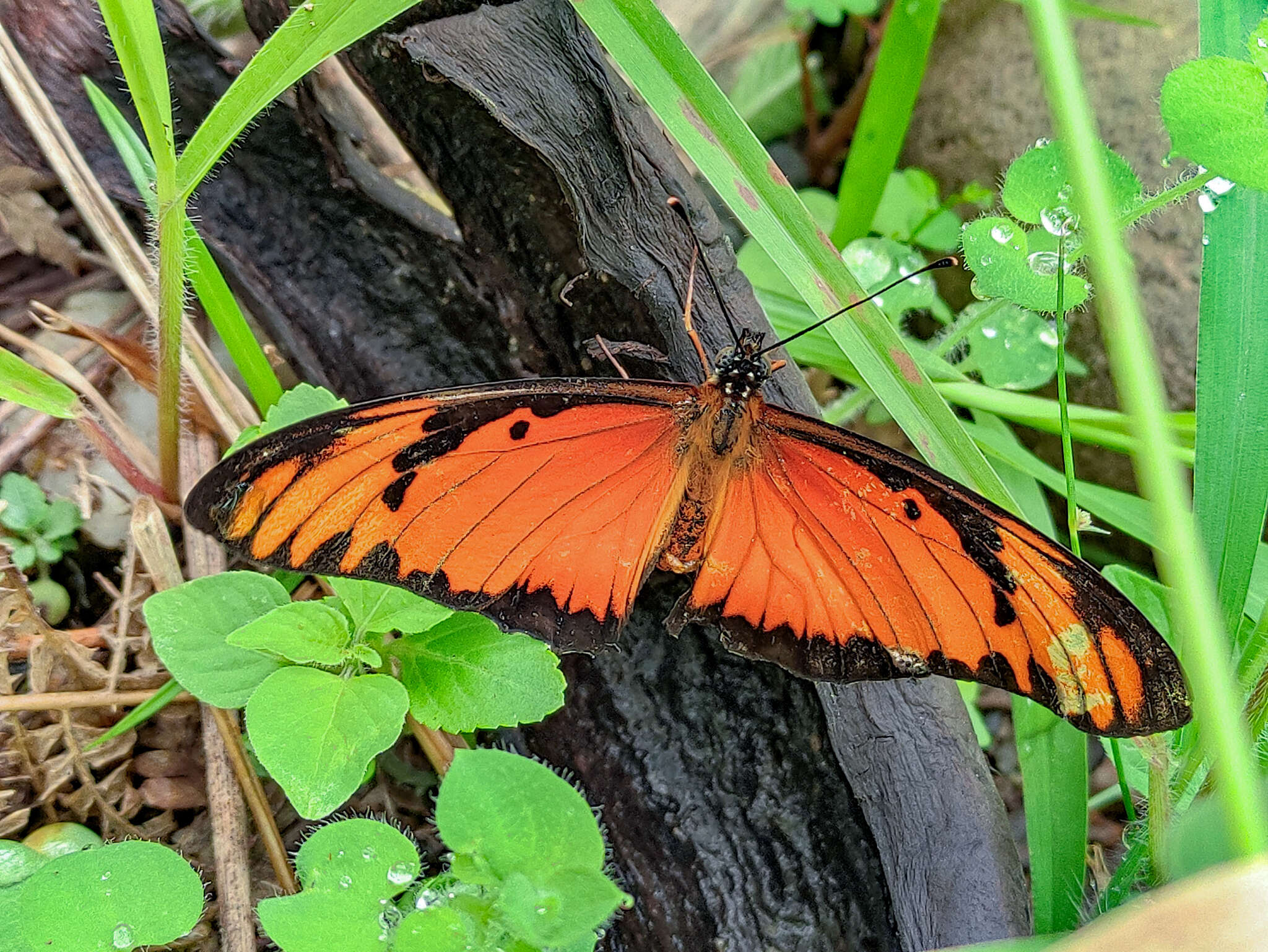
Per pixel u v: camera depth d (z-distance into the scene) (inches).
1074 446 7.1
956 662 5.2
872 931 5.5
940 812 5.4
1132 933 4.0
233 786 5.7
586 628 5.3
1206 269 5.4
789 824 5.6
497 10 5.5
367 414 4.8
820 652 5.3
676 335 5.7
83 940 4.8
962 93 7.6
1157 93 6.8
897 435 7.4
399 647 5.4
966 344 7.0
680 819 5.6
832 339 6.6
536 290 5.9
